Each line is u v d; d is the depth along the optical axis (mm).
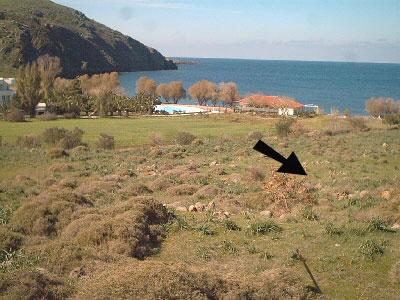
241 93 185500
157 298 9500
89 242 14797
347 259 13617
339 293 11766
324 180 27328
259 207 21062
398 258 13617
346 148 40438
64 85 113812
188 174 30250
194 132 68438
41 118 87750
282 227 17000
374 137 48875
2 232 15258
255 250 14500
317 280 12406
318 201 21344
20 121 83188
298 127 60156
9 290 10172
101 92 104000
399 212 18141
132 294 9586
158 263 11211
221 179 29484
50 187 26359
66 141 51969
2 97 102562
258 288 11141
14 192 24891
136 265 11266
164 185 27000
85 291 10141
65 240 14992
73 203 19266
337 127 63125
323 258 13680
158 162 39438
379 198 21297
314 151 38656
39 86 96438
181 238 16125
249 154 41031
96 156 43438
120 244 14422
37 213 17547
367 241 14422
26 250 14117
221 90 134750
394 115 70625
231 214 19500
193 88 136375
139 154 44969
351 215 18281
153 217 17656
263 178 28531
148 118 94312
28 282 10453
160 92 140250
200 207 20375
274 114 101625
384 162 33188
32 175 33281
